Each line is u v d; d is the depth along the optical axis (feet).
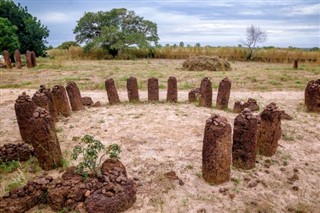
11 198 15.52
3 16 91.81
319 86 32.37
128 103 35.50
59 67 70.85
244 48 102.78
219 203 16.39
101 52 106.42
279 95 41.86
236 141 19.49
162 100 37.70
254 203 16.53
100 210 14.76
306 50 98.53
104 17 105.91
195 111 30.99
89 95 41.96
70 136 24.88
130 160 20.58
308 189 18.25
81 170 16.48
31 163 20.53
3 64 73.05
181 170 19.34
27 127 23.95
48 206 15.87
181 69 68.39
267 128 21.13
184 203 16.24
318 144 24.44
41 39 101.45
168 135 24.56
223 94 32.22
